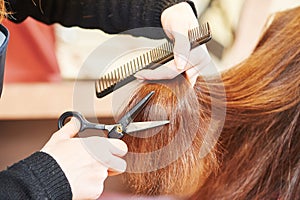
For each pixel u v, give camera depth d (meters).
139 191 0.71
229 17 1.34
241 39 1.24
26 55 1.52
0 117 1.30
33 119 1.30
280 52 0.73
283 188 0.71
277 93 0.71
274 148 0.71
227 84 0.72
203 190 0.70
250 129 0.71
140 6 0.87
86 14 0.98
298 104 0.70
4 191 0.58
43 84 1.40
